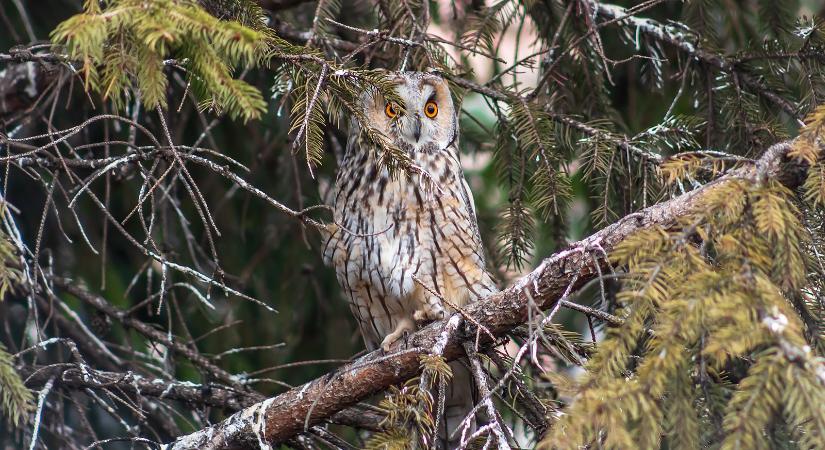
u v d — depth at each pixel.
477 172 12.43
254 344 10.74
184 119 9.98
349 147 9.19
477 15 8.93
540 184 8.00
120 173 8.45
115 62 5.09
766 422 4.80
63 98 10.06
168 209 10.62
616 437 4.78
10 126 9.74
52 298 8.46
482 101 12.28
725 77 8.21
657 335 5.05
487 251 10.34
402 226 8.68
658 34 8.50
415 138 9.09
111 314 9.17
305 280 10.91
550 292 6.61
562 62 9.03
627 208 8.23
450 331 6.82
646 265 5.34
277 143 10.66
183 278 10.59
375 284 8.82
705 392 5.33
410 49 8.40
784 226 5.25
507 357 7.07
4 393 6.02
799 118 7.79
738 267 5.11
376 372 7.16
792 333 4.74
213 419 9.95
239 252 10.95
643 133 8.00
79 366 7.76
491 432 5.75
